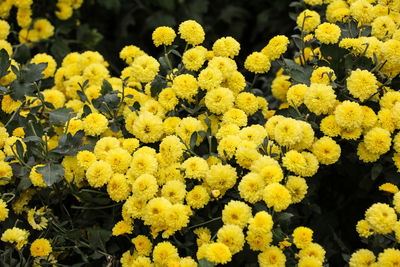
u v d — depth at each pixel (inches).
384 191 55.8
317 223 59.8
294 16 64.6
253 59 58.5
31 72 58.0
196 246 54.8
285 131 54.5
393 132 56.2
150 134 55.8
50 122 58.4
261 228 51.6
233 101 57.5
